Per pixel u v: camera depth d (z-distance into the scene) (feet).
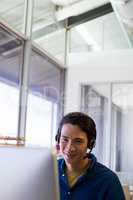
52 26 17.95
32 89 15.25
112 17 18.95
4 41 13.46
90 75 18.35
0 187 2.37
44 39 16.85
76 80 18.60
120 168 17.62
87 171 3.97
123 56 17.85
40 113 15.87
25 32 14.94
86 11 19.67
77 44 19.16
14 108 13.80
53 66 18.19
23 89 14.51
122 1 13.16
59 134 3.89
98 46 18.62
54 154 2.52
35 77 15.69
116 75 17.87
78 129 3.79
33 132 14.94
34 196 2.46
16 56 14.34
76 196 3.85
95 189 3.84
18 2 14.39
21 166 2.45
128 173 17.34
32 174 2.47
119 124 17.95
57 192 2.50
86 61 18.52
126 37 17.71
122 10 14.15
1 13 13.12
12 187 2.41
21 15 14.74
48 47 17.25
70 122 3.82
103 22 19.21
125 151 17.75
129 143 17.75
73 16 19.81
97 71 18.24
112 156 17.79
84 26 19.90
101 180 3.88
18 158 2.46
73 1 18.61
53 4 18.02
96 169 4.00
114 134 17.90
